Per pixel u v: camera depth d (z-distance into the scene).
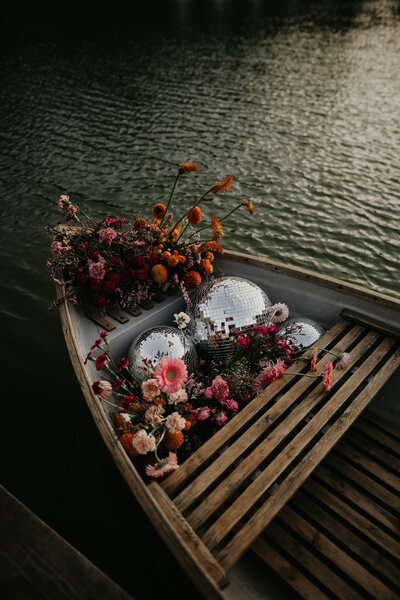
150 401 2.07
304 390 2.20
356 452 2.41
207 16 27.38
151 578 1.98
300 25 24.45
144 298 2.78
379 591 1.83
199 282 2.81
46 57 16.42
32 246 5.50
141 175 7.64
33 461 2.88
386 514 2.12
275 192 7.22
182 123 10.13
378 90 12.68
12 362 3.76
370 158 8.46
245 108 11.19
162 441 1.98
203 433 2.30
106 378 2.44
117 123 10.04
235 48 18.38
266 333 2.49
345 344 2.49
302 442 1.95
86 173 7.61
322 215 6.60
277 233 6.18
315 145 9.05
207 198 7.00
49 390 3.48
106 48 18.16
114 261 2.81
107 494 2.66
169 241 2.97
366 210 6.73
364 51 17.88
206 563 1.42
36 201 6.62
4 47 18.12
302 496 2.23
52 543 1.54
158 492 1.66
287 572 1.90
